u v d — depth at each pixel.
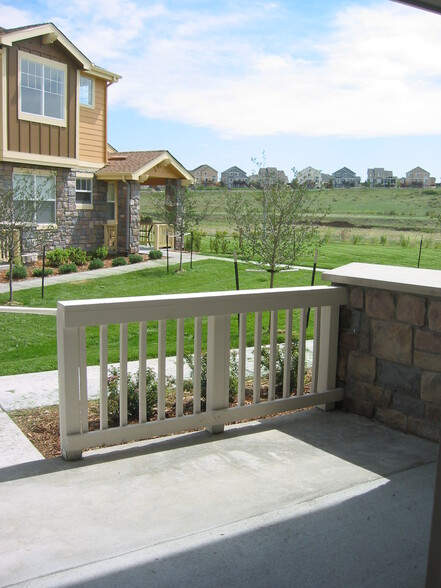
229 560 2.17
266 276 12.94
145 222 20.52
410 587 2.02
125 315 3.14
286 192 7.66
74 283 12.10
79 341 3.07
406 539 2.33
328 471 3.03
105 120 16.41
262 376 5.04
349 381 4.02
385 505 2.63
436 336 3.43
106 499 2.68
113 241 16.59
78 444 3.13
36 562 2.15
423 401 3.53
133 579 2.04
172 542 2.29
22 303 10.09
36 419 3.93
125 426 3.26
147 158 16.70
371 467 3.09
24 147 13.61
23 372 5.42
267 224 7.74
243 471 3.02
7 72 13.02
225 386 3.57
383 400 3.79
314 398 3.95
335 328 3.99
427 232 22.58
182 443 3.41
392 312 3.68
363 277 3.74
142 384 3.31
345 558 2.19
